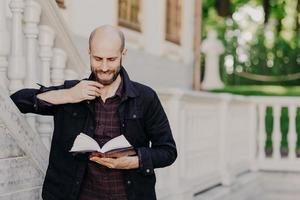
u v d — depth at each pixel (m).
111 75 3.71
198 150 8.28
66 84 4.02
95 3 9.08
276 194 11.79
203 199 8.02
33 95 3.96
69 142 3.87
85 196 3.91
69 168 3.88
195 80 14.29
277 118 12.02
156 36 11.78
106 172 3.88
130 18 10.62
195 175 8.15
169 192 7.12
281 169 11.91
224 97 9.41
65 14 8.16
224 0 27.17
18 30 4.74
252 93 18.56
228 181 9.27
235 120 10.46
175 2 13.07
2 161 4.25
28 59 4.90
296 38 27.02
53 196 3.92
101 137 3.85
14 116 4.32
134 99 3.87
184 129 7.51
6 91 4.34
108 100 3.85
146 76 11.24
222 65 25.55
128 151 3.81
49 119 5.02
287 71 26.20
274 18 28.23
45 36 5.06
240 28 29.47
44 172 4.66
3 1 4.58
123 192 3.91
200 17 14.26
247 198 10.34
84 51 8.71
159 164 3.88
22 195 4.44
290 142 12.00
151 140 4.00
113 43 3.66
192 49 14.20
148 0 11.31
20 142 4.39
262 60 26.41
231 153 10.18
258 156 12.00
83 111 3.87
